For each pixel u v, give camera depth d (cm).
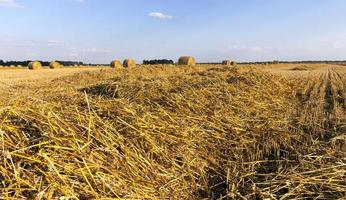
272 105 945
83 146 388
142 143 473
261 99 1000
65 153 369
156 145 488
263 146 580
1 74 2620
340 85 1576
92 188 339
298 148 566
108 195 342
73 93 938
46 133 380
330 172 455
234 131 642
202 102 796
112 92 909
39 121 408
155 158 466
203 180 451
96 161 385
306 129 708
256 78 1244
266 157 539
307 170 466
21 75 2492
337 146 562
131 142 459
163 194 393
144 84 945
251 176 461
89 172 352
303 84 1612
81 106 586
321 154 525
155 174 427
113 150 419
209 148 557
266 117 780
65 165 352
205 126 639
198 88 934
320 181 432
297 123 749
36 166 334
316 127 714
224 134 623
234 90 995
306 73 2709
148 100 764
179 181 433
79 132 424
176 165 466
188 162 483
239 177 454
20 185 311
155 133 520
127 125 496
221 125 663
